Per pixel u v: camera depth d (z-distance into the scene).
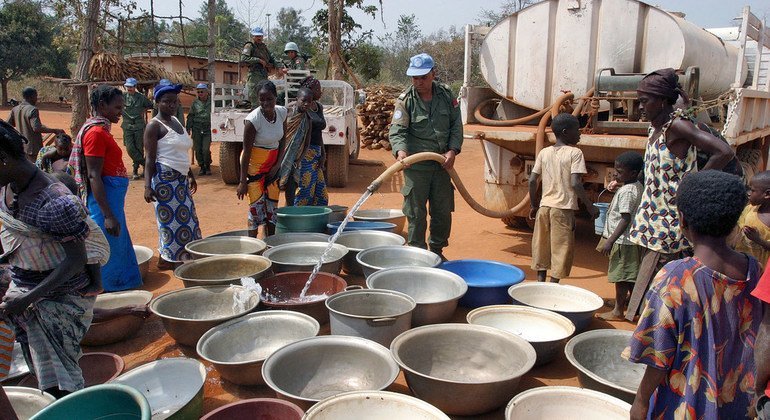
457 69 30.42
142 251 5.05
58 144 5.53
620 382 3.16
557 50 5.51
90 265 2.67
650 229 3.29
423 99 4.70
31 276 2.49
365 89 14.73
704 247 1.77
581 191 4.05
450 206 4.96
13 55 28.48
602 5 5.22
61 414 2.15
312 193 5.96
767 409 1.72
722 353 1.76
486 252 5.83
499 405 2.80
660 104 3.11
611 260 3.95
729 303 1.75
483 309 3.64
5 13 28.91
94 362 3.14
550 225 4.21
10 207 2.38
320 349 3.07
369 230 5.17
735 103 4.75
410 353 3.09
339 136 8.89
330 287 4.10
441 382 2.67
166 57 23.39
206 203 8.05
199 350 3.00
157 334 3.86
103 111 3.97
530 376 3.32
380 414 2.47
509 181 6.09
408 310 3.38
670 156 3.13
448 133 4.77
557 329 3.47
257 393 3.08
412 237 4.91
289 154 5.51
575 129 4.17
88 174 3.95
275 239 4.95
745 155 6.86
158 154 4.66
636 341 1.79
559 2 5.41
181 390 2.97
